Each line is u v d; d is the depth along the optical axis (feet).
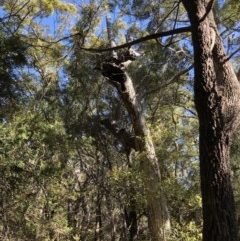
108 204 38.68
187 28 18.65
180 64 49.60
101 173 42.09
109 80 36.94
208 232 15.93
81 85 51.72
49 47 50.96
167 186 33.63
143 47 47.01
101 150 47.65
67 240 33.40
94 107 52.44
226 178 16.37
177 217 36.37
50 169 29.32
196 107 17.34
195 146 54.75
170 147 47.75
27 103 39.19
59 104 50.98
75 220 38.55
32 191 30.22
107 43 49.65
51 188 31.27
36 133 29.22
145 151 35.70
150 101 52.19
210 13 18.13
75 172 41.55
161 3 40.40
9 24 38.83
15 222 29.09
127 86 37.17
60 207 32.83
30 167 29.09
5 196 28.86
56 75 55.52
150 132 39.63
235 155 50.83
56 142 30.53
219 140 16.71
